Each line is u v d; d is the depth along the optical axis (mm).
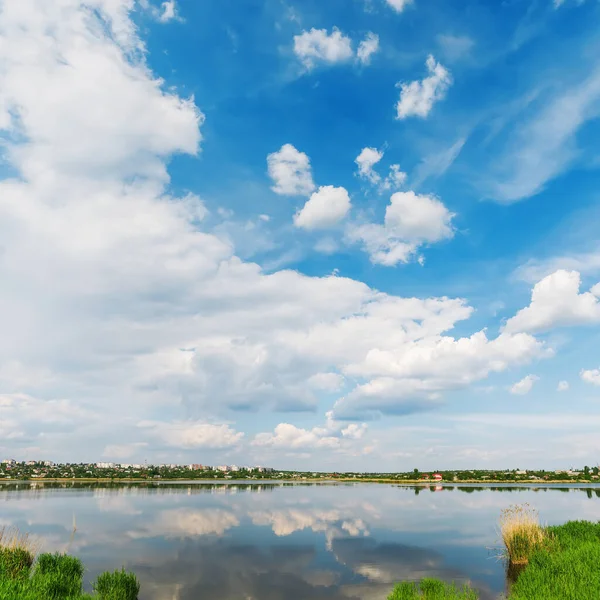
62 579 17125
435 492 112312
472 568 25938
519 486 150250
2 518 53062
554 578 16828
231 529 44219
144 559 28953
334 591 21312
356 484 182000
